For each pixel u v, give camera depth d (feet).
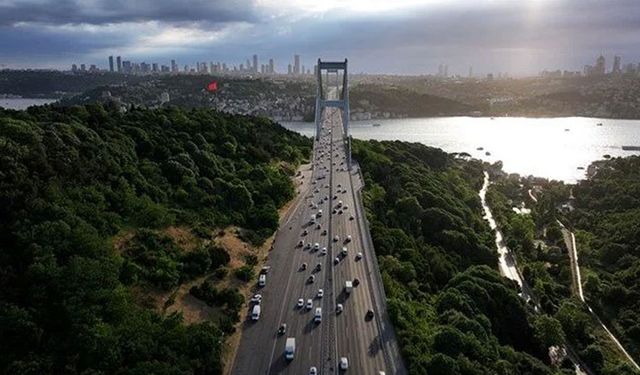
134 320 246.27
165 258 300.81
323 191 548.72
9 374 205.57
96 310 240.12
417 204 515.50
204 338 249.55
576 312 405.39
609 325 426.51
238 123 636.07
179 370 224.12
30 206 278.26
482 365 268.21
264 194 458.09
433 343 278.26
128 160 397.80
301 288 332.39
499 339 344.69
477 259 473.26
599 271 520.83
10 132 324.19
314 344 271.90
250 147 556.92
